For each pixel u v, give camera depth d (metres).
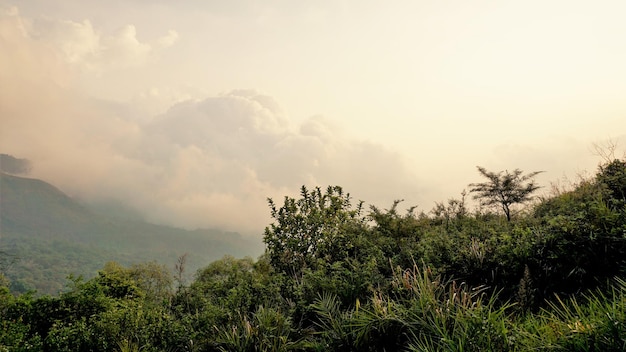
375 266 7.62
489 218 13.73
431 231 11.03
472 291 5.94
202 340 7.07
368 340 4.78
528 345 3.60
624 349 3.01
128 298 13.95
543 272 5.58
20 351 8.74
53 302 11.84
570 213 7.85
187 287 11.87
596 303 4.00
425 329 4.33
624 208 6.16
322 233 11.12
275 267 11.69
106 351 7.98
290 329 6.16
